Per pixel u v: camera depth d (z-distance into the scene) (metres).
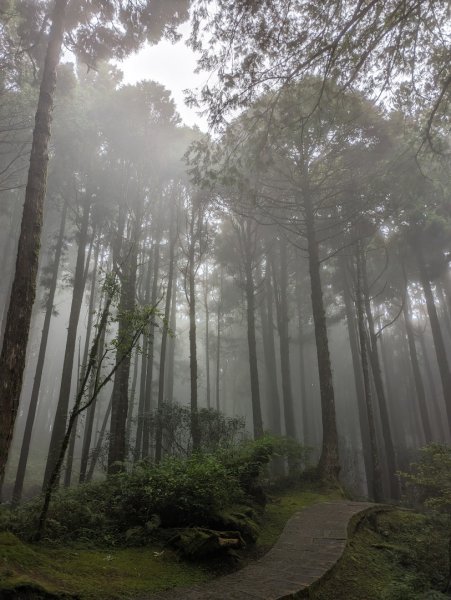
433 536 6.41
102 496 7.48
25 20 11.06
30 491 20.00
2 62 14.59
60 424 14.83
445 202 17.44
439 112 8.93
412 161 13.27
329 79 8.33
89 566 4.88
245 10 7.04
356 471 23.69
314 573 5.16
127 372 13.49
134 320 6.50
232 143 10.72
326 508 9.04
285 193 16.69
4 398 5.64
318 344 14.20
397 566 6.20
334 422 13.16
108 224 20.05
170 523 6.59
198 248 19.56
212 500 6.63
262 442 10.34
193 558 5.59
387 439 18.52
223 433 14.06
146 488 6.66
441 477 5.86
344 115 10.79
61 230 19.55
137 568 5.11
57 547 5.34
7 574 3.73
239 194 15.62
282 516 8.62
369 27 6.87
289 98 8.89
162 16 10.26
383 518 9.08
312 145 14.50
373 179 14.91
